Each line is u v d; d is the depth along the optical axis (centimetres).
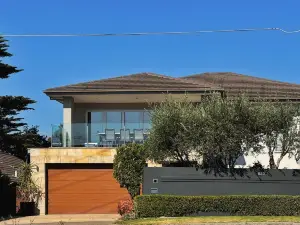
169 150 1953
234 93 2695
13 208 2770
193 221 1638
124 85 2733
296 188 1938
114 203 2530
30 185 2506
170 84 2722
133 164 2081
